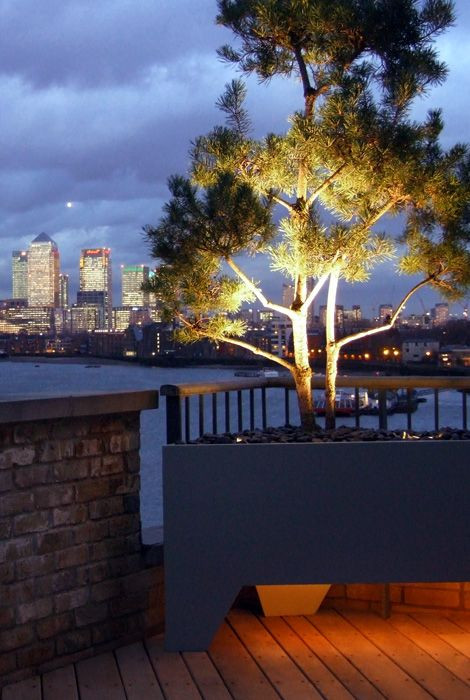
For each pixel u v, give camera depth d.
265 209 3.49
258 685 2.85
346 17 3.41
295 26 3.58
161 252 3.54
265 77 3.88
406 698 2.72
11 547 2.88
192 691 2.80
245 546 3.12
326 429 3.64
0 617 2.84
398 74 3.44
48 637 2.99
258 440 3.31
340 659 3.08
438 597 3.54
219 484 3.12
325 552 3.12
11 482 2.88
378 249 3.68
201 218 3.42
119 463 3.24
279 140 3.62
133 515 3.29
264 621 3.52
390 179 3.31
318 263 3.43
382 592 3.51
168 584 3.14
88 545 3.13
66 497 3.05
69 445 3.06
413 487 3.12
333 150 3.37
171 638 3.16
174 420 3.49
